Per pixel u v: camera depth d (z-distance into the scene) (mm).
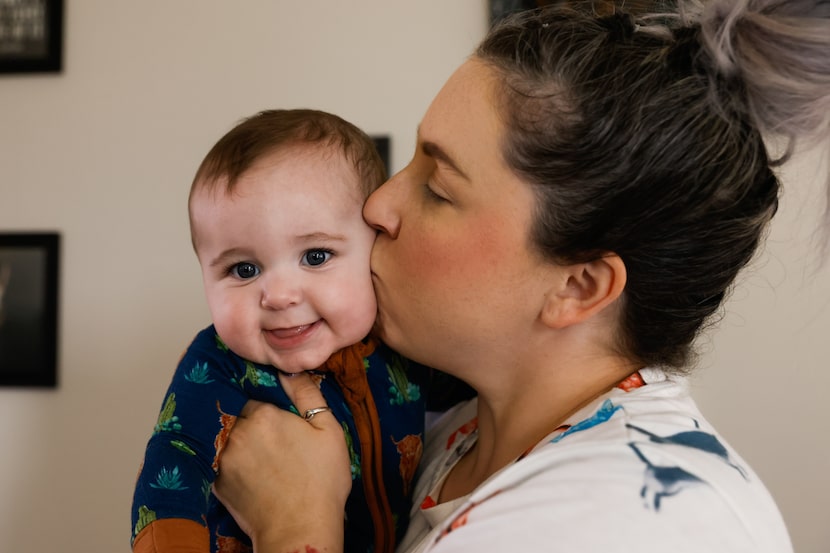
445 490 844
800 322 1463
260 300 821
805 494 1481
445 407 1067
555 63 684
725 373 1498
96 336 1642
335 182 832
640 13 815
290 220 801
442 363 789
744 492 580
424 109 1555
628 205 655
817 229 817
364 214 821
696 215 661
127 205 1636
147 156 1630
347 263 829
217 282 844
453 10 1548
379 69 1567
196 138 1617
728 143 653
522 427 755
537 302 715
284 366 842
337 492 807
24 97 1659
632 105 648
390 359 921
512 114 685
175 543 741
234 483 826
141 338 1636
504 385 772
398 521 917
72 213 1648
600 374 730
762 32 633
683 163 645
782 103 640
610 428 618
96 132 1642
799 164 887
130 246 1637
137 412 1637
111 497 1639
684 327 722
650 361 732
